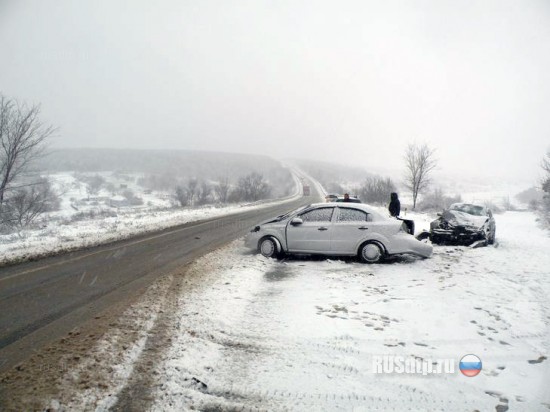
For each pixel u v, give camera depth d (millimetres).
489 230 11719
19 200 20281
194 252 10367
